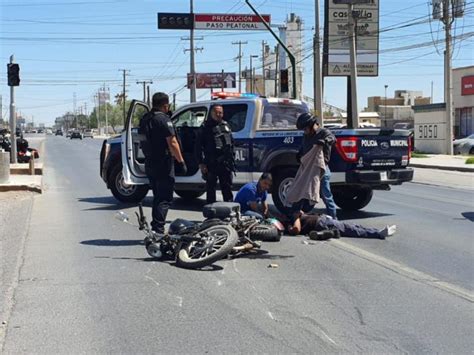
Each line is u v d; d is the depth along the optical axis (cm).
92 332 513
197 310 568
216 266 730
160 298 605
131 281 667
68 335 507
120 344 486
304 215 931
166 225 1015
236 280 670
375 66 4194
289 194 926
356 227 916
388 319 546
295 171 1077
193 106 1219
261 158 1123
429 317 552
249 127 1144
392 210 1237
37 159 3105
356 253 806
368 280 674
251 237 816
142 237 916
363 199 1186
